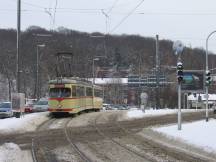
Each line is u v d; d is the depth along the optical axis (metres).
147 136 30.25
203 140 23.83
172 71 116.38
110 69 114.44
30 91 103.56
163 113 59.88
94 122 42.81
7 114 52.84
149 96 108.00
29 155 20.62
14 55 92.88
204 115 57.19
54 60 79.62
